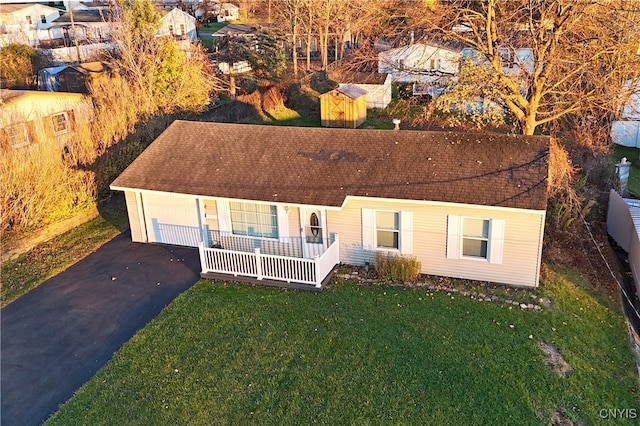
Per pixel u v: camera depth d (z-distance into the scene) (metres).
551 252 17.95
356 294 15.33
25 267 17.77
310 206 15.71
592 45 20.31
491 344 12.99
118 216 21.95
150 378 12.14
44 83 38.03
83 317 14.73
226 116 34.34
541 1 20.33
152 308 15.05
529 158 16.09
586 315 14.64
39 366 12.73
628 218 18.36
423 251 16.25
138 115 26.58
